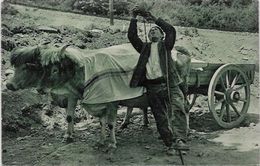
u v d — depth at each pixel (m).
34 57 6.28
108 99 5.99
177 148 5.92
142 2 11.68
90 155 5.88
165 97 6.09
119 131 7.25
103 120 6.14
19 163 5.55
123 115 8.28
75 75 6.17
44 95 7.82
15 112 7.16
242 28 13.20
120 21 11.94
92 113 6.13
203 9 13.16
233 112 8.78
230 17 13.19
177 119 6.32
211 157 6.03
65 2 11.80
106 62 6.08
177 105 6.29
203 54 11.65
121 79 6.13
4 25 9.46
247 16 13.16
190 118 8.34
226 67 7.55
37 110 7.52
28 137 6.81
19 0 11.06
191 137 7.04
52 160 5.67
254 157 6.04
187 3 13.05
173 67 6.22
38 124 7.33
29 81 6.32
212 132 7.42
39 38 9.58
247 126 7.91
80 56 6.16
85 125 7.65
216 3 13.25
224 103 7.62
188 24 12.88
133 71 6.19
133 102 6.46
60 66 6.16
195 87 7.46
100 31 10.95
